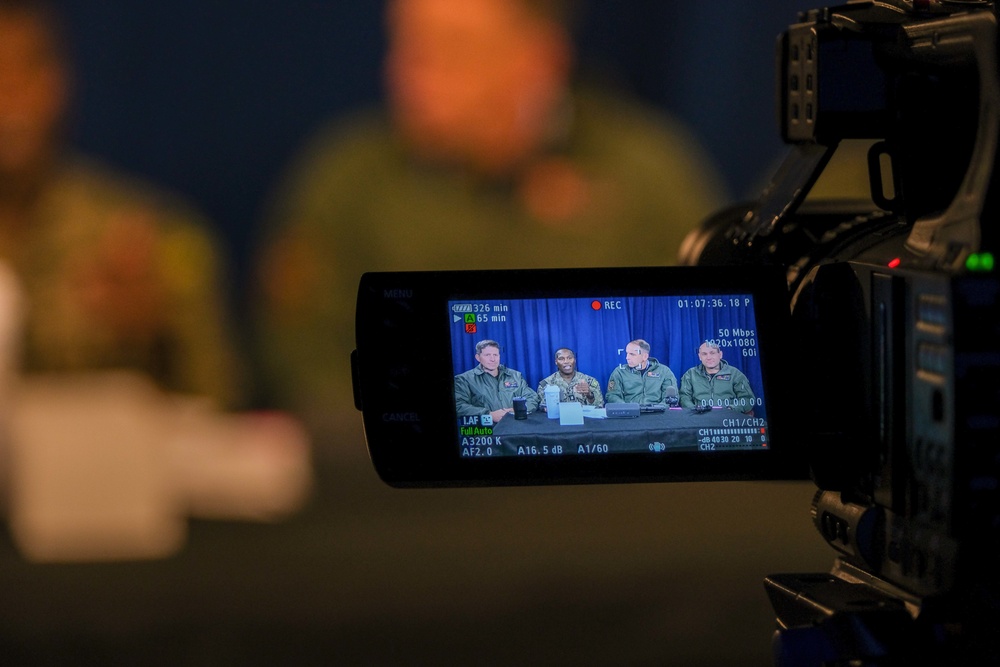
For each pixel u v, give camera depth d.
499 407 1.16
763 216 1.29
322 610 2.08
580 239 3.66
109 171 4.48
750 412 1.18
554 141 3.61
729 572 2.17
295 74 4.51
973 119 1.13
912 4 1.17
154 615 2.07
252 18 4.46
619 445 1.17
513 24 3.40
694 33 4.69
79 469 2.49
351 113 4.54
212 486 2.57
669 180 3.78
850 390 1.16
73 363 3.23
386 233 3.59
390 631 2.02
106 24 4.40
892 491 1.09
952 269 1.02
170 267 3.37
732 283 1.20
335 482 2.68
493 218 3.62
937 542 1.04
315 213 3.64
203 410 3.00
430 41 3.40
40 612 2.09
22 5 3.15
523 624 2.04
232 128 4.52
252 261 4.57
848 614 1.11
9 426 2.60
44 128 3.26
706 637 2.01
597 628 2.03
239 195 4.55
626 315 1.19
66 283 3.26
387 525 2.43
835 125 1.19
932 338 1.02
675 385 1.18
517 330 1.17
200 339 3.39
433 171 3.60
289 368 3.62
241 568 2.23
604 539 2.32
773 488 2.63
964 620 1.09
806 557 2.23
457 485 1.15
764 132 4.77
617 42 4.67
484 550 2.27
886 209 1.21
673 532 2.35
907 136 1.19
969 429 1.00
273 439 2.82
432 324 1.15
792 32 1.26
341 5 4.48
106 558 2.31
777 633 1.12
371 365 1.14
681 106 4.74
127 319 3.26
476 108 3.44
